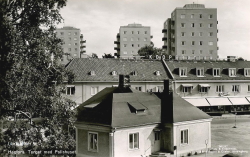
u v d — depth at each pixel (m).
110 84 56.62
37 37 22.42
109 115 28.38
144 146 29.52
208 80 62.31
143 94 33.44
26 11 22.27
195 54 102.56
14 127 22.19
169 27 108.50
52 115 22.45
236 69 65.94
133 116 29.48
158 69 61.94
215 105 60.91
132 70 60.06
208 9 102.44
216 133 44.50
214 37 102.62
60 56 24.30
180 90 61.16
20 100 21.42
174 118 30.36
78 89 55.50
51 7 22.53
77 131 30.17
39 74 22.14
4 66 19.92
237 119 58.16
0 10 19.67
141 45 131.75
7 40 19.75
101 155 28.09
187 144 31.44
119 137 27.70
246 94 64.69
